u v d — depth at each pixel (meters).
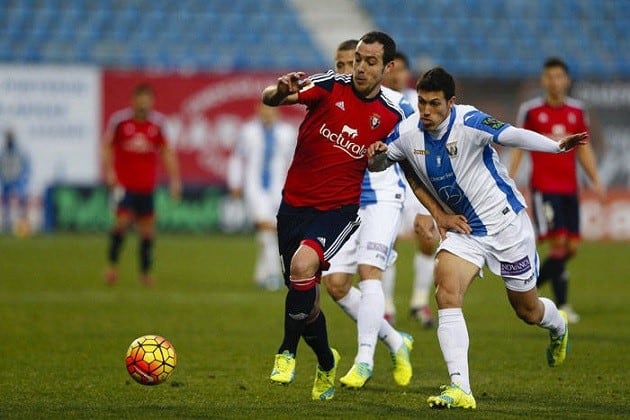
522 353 38.66
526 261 28.12
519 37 111.56
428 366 35.84
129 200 61.69
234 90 91.81
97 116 90.94
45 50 104.62
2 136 89.94
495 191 27.64
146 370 27.50
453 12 112.69
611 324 47.09
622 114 91.94
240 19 109.31
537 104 50.50
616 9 114.81
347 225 28.45
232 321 47.12
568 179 49.19
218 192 93.62
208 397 29.06
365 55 27.53
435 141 27.31
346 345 40.81
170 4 109.69
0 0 107.38
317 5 111.62
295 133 90.88
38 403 27.83
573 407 27.59
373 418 25.45
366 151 28.28
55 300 54.00
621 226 92.62
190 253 80.81
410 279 69.19
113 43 106.12
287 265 29.03
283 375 26.86
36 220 91.88
